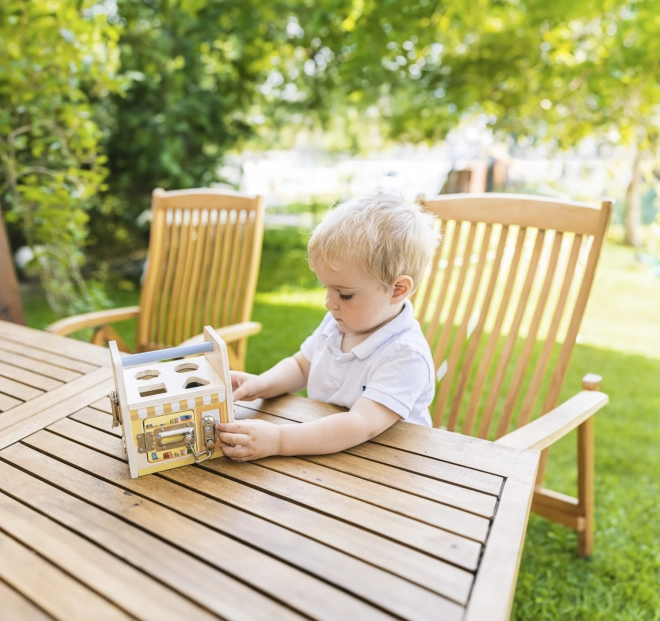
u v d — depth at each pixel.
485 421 1.43
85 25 2.60
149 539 0.69
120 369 0.78
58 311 2.99
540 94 4.49
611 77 3.91
